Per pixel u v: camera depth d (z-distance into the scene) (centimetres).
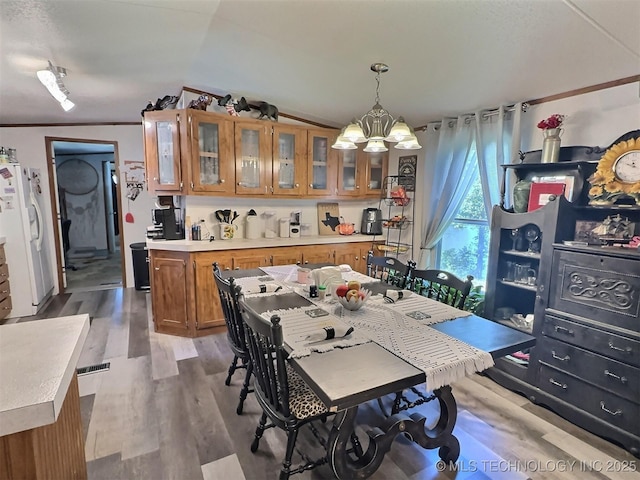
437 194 368
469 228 355
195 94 353
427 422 220
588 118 248
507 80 255
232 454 191
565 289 225
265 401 170
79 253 773
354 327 177
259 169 363
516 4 173
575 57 212
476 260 350
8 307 379
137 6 198
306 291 237
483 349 155
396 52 237
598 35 188
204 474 177
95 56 258
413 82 284
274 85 324
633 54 199
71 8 194
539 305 239
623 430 198
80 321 129
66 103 289
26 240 384
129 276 511
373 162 434
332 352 150
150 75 309
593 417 211
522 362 252
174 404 234
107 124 476
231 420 219
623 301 197
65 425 109
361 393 122
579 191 241
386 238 442
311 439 203
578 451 197
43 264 432
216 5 201
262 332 149
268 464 184
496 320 277
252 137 360
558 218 230
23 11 193
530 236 264
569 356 222
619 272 198
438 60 240
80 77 297
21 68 268
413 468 183
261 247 363
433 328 179
